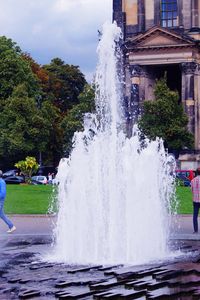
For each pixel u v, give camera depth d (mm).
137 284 20312
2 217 35875
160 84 103562
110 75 36469
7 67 120000
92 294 19219
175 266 23984
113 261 25938
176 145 102125
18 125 115062
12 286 20719
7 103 117312
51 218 45094
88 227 28000
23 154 118438
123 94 114000
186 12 113562
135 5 117188
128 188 28688
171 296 18781
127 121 112000
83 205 28391
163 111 101312
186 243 31125
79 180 29109
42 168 127438
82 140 30375
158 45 111500
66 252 27969
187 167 105250
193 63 111062
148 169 29281
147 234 27906
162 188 30578
